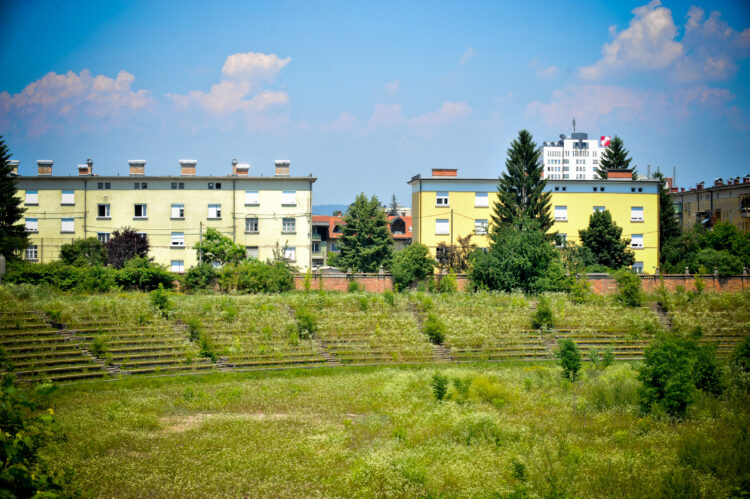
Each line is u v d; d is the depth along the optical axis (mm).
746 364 42094
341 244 94062
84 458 24109
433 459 25641
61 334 43844
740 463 24891
